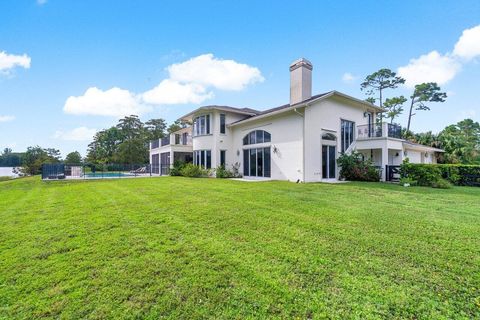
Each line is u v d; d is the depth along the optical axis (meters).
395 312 2.39
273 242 4.21
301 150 14.31
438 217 5.76
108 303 2.61
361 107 17.75
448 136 25.66
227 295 2.72
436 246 3.97
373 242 4.16
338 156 15.86
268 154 16.78
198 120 21.23
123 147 42.72
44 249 4.02
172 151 24.19
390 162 18.41
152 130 48.06
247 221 5.47
